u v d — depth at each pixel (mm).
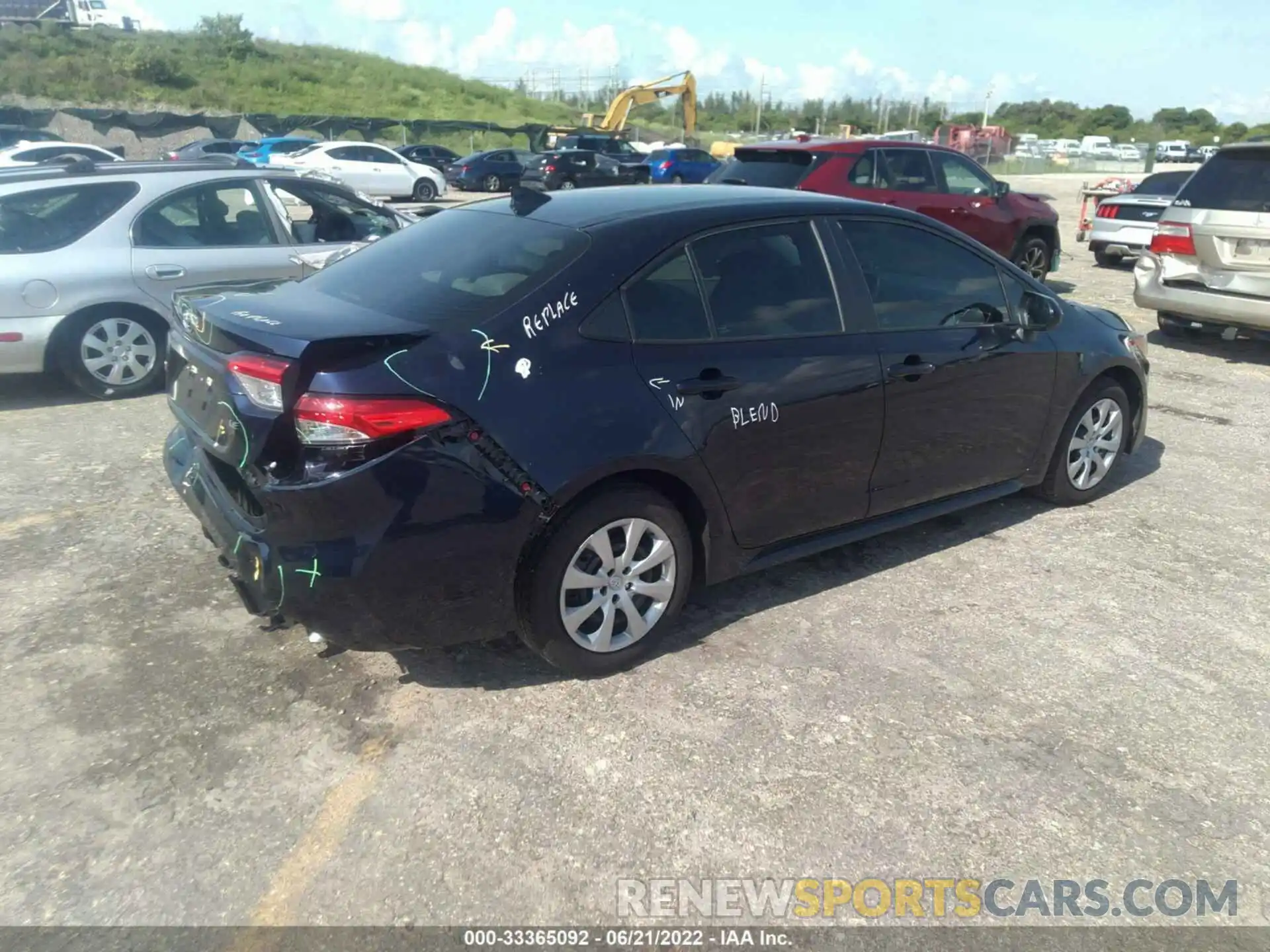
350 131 39281
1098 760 3139
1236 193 8102
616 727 3232
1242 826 2865
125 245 6699
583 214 3680
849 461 4016
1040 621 4027
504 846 2707
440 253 3732
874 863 2688
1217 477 5789
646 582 3518
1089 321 5098
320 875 2594
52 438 5973
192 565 4305
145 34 55938
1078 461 5160
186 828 2750
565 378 3201
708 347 3561
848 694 3457
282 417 2926
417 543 2990
